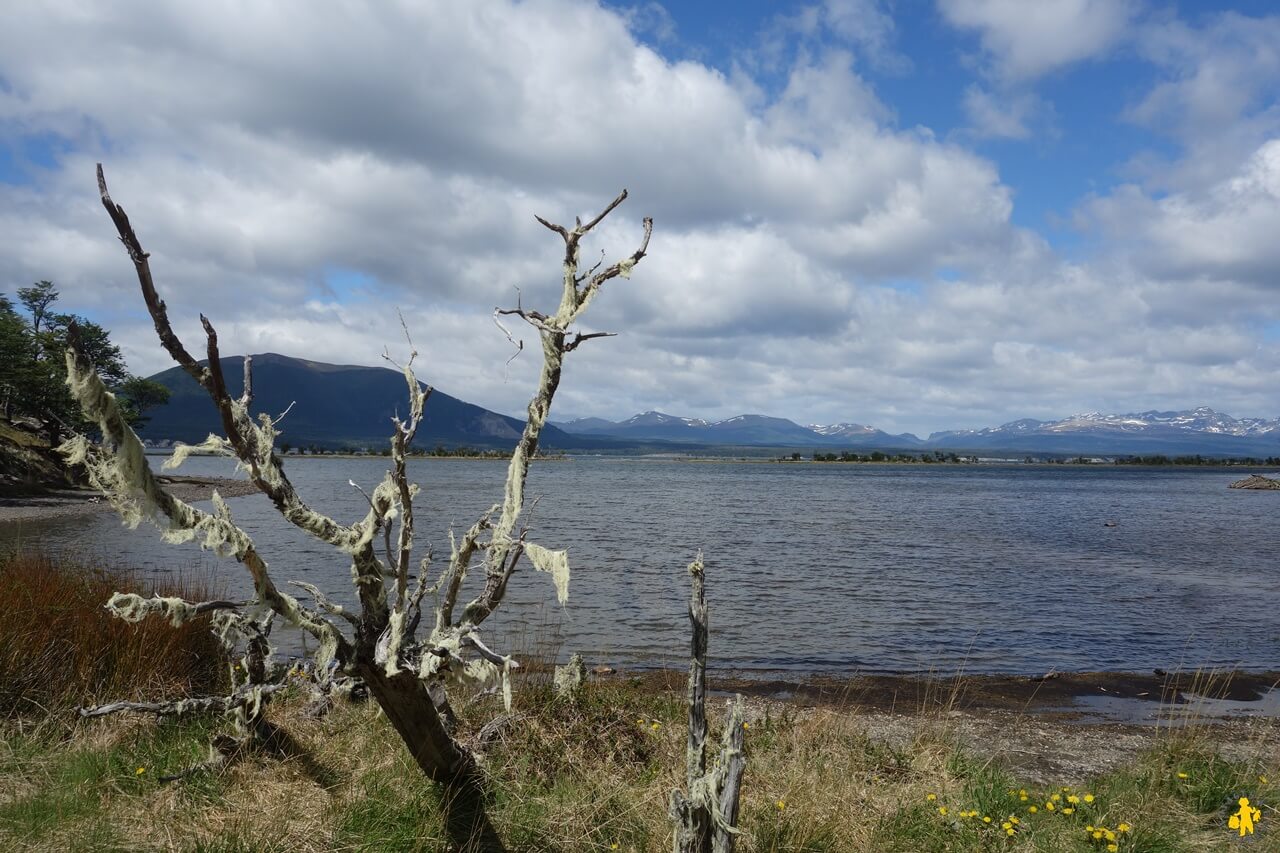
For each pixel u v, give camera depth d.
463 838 4.23
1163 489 93.69
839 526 36.28
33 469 37.34
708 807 3.60
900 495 70.38
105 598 6.90
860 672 10.81
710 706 7.90
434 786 4.48
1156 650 12.77
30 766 4.72
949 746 6.92
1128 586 19.41
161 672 6.04
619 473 135.50
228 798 4.39
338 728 5.54
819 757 6.00
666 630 12.85
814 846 4.50
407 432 3.63
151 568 15.52
